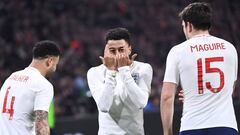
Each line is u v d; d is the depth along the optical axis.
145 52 65.00
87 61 61.09
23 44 63.53
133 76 18.70
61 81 51.56
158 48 67.25
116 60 18.20
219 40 16.66
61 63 57.03
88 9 72.75
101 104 18.19
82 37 66.88
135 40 67.06
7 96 18.56
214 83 16.17
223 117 15.99
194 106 16.20
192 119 16.12
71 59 59.44
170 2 76.38
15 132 18.19
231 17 66.44
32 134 18.47
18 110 18.27
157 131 35.03
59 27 68.19
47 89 18.22
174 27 71.88
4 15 68.44
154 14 73.56
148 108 43.81
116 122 18.66
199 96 16.19
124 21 71.62
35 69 18.64
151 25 71.81
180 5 75.69
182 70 16.38
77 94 49.34
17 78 18.67
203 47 16.45
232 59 16.56
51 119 37.25
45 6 71.00
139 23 71.69
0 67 58.62
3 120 18.45
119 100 18.52
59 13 71.12
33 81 18.28
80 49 63.22
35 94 18.19
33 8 70.31
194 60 16.31
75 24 69.75
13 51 61.84
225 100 16.23
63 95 48.78
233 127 16.09
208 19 16.64
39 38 66.12
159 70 60.06
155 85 51.06
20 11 69.31
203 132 15.98
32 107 18.27
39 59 18.66
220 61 16.36
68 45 65.06
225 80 16.30
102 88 18.33
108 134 18.69
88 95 46.31
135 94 18.02
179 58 16.42
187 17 16.72
